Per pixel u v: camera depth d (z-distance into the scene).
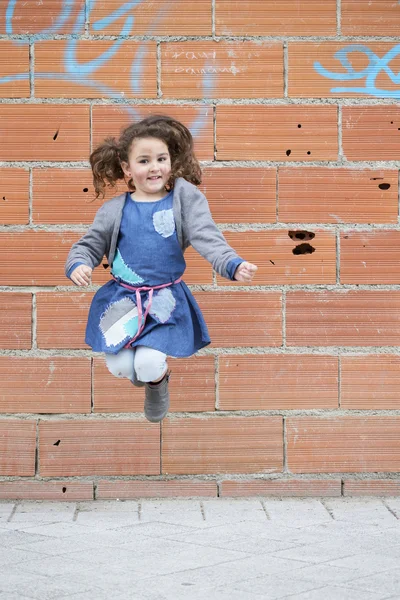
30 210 6.41
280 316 6.48
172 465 6.48
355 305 6.50
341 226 6.49
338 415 6.50
